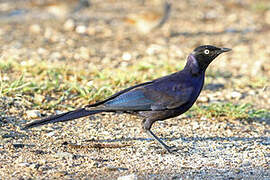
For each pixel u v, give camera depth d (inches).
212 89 676.1
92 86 593.3
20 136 453.4
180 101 428.1
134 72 680.4
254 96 658.2
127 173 381.4
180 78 437.4
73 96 580.4
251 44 1016.9
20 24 1145.4
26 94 564.4
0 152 411.5
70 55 841.5
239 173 392.2
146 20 1071.0
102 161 406.3
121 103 423.2
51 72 654.5
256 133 512.1
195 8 1407.5
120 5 1460.4
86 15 1301.7
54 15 1262.3
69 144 438.6
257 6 1402.6
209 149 450.3
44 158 405.4
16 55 787.4
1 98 534.0
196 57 439.5
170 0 1491.1
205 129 511.8
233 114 554.6
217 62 843.4
